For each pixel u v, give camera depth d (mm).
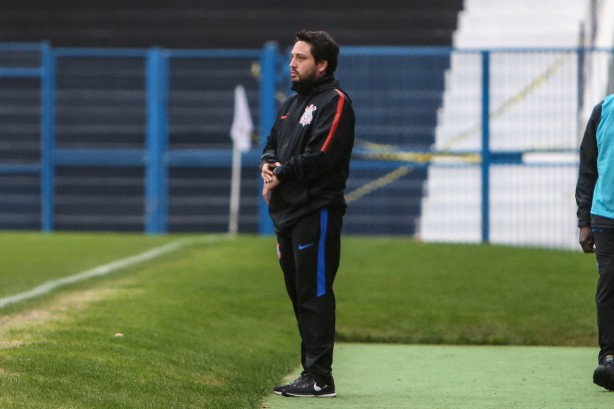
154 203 67438
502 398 23344
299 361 28516
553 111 65250
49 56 68250
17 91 73938
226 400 22000
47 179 68562
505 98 65688
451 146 66625
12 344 24859
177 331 29281
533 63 65188
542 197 65625
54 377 21672
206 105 72438
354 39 79375
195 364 25312
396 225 66938
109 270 42938
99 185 71562
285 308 36094
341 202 23141
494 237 65688
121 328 28312
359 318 35156
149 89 67312
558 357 29984
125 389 21672
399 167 65438
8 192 72125
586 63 64875
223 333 30703
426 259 46812
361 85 66625
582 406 22422
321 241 22984
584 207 25844
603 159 25141
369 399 23109
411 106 66500
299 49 22969
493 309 36344
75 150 69812
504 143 65562
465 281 41188
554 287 39969
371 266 44781
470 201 66625
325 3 82000
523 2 81688
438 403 22688
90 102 73938
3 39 81438
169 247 51406
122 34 81250
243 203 71000
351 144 23047
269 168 23219
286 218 23078
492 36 78500
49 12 82500
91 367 22953
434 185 66750
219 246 51969
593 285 40375
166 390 22094
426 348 31953
